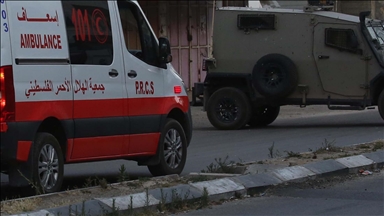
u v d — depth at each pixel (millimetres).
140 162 10203
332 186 9781
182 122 10875
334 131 16703
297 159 10922
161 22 26375
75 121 8797
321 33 17500
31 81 8234
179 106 10633
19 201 7863
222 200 8852
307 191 9453
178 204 8305
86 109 8961
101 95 9180
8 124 7953
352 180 10211
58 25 8648
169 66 10625
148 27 10266
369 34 17156
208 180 9266
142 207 8062
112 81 9352
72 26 8859
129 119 9602
